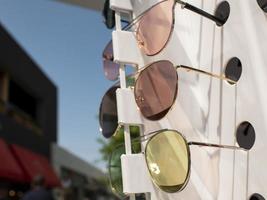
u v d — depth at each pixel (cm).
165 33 37
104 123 47
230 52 34
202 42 38
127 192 39
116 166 46
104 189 1131
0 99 509
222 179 33
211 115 35
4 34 530
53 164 724
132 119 41
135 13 44
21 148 543
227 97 34
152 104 38
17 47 581
